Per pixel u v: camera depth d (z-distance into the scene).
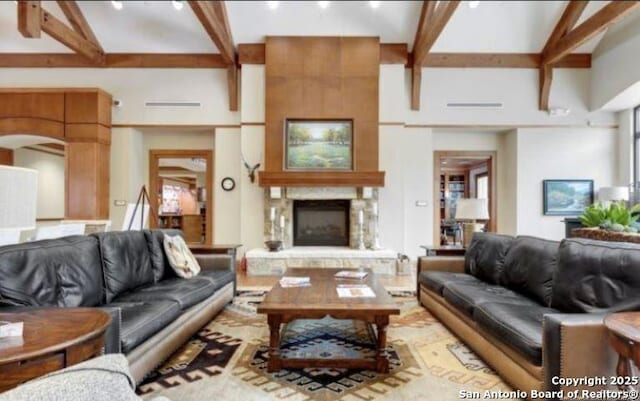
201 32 6.53
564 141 7.08
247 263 6.12
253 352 2.84
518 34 6.64
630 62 6.05
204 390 2.25
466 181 12.24
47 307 1.98
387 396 2.18
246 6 6.10
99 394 0.73
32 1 5.00
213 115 6.92
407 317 3.73
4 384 1.15
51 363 1.24
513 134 7.27
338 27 6.39
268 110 6.42
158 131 7.36
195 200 15.94
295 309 2.49
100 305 2.71
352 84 6.43
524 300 2.85
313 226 6.80
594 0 6.00
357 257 6.09
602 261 2.26
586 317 1.83
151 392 2.22
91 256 2.78
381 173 6.29
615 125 7.05
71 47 6.05
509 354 2.24
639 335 1.47
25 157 8.59
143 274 3.35
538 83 6.99
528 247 3.16
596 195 7.07
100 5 6.09
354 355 2.75
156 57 6.88
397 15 6.26
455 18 6.33
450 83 7.00
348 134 6.44
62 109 6.35
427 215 7.08
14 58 6.75
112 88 6.87
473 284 3.39
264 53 6.57
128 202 6.86
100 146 6.49
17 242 2.34
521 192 7.14
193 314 3.11
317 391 2.24
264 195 6.59
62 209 9.71
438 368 2.55
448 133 7.64
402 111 6.65
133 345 2.12
